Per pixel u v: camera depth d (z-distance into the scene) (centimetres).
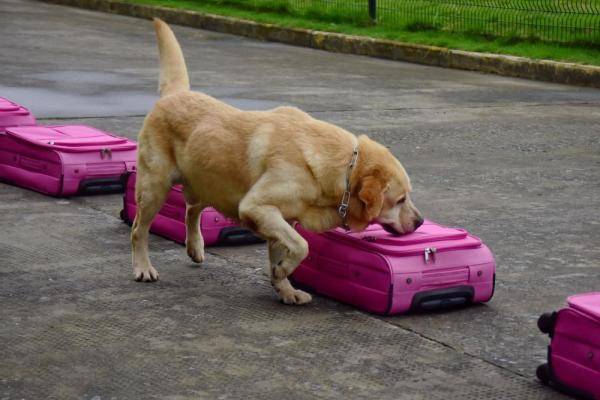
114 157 1005
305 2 2452
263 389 571
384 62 2042
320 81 1761
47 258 805
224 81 1714
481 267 709
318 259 730
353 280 706
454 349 639
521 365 616
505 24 2108
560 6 2106
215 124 718
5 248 827
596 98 1677
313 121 710
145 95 1544
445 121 1437
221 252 838
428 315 700
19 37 2164
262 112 722
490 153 1248
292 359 615
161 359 610
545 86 1798
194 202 769
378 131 1352
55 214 933
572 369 567
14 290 727
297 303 714
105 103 1468
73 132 1053
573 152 1266
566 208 1003
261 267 800
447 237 714
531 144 1304
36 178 999
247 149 701
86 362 604
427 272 691
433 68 1986
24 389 564
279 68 1900
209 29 2452
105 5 2733
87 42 2131
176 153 736
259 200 689
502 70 1917
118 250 832
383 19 2297
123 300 714
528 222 948
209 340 643
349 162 689
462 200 1024
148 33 2323
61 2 2870
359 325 677
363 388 576
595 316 550
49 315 680
